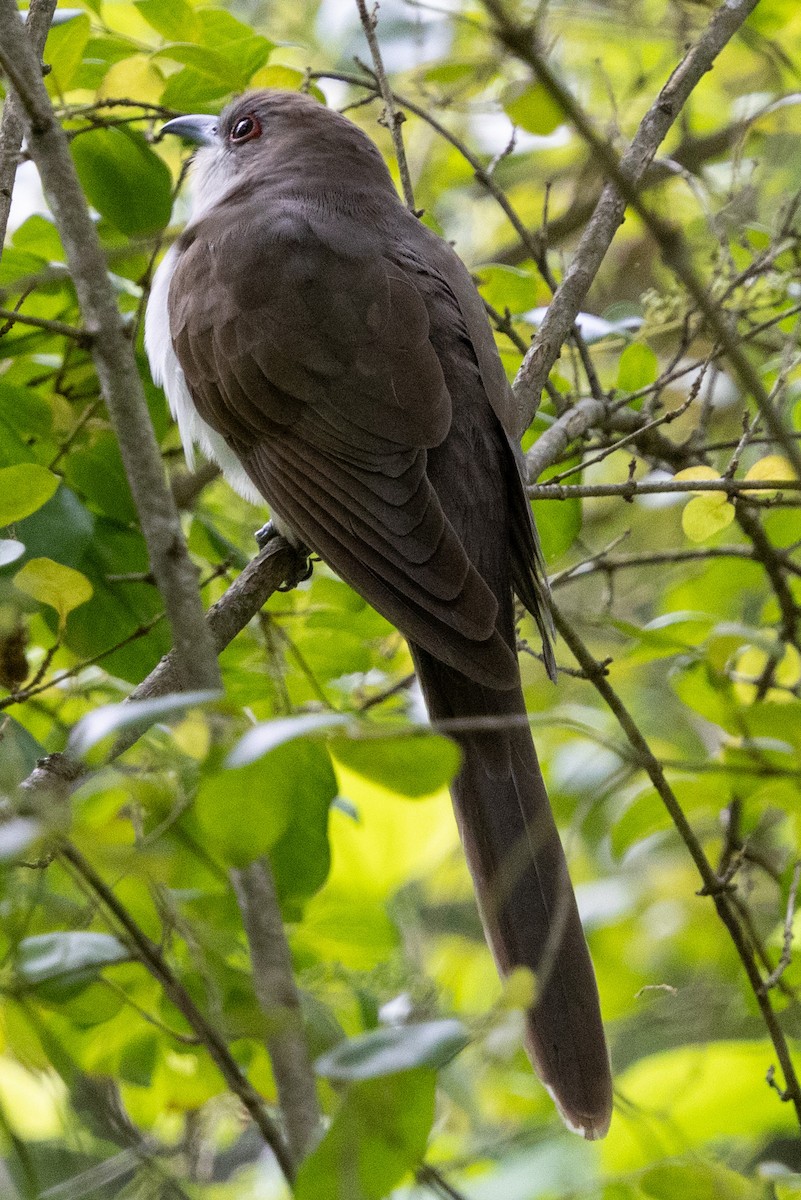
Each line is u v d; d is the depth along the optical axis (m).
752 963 6.71
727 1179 5.86
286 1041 4.38
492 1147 6.93
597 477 12.19
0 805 4.33
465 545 7.27
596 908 10.00
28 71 5.44
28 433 7.79
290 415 7.42
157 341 8.34
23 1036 5.77
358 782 8.95
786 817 9.41
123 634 7.80
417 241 8.10
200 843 5.90
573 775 10.17
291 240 7.84
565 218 11.79
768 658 8.62
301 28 12.21
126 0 10.40
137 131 8.42
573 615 8.88
